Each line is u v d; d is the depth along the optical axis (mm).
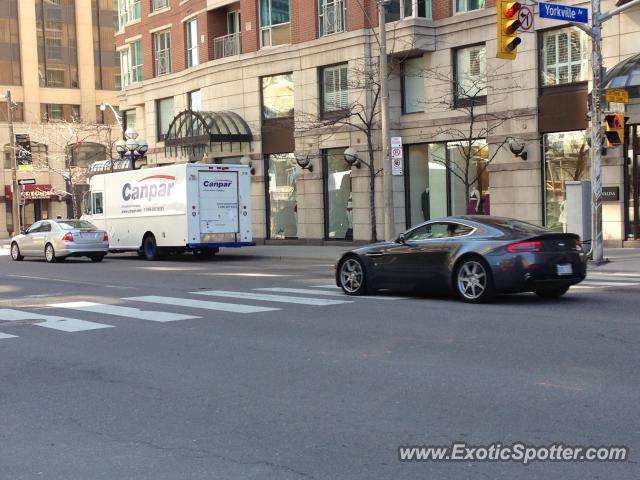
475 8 24734
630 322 9539
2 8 57062
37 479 4598
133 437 5410
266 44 31641
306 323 10234
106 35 62125
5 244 42000
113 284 16938
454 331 9203
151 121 38625
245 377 7180
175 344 9016
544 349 7961
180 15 36156
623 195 21141
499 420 5492
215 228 24703
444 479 4410
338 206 29266
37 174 57531
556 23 22016
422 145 26812
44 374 7605
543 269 11102
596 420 5406
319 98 29203
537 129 22781
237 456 4918
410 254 12383
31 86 58031
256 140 31984
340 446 5047
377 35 25797
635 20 20469
